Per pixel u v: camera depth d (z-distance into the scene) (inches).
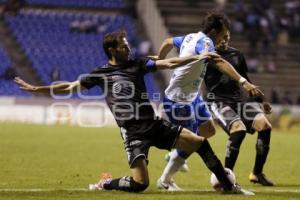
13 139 2645.2
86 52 4736.7
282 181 1494.8
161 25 4805.6
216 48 1359.5
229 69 1122.7
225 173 1175.6
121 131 1184.2
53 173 1558.8
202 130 1333.7
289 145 2667.3
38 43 4714.6
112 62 1208.2
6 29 4776.1
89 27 4889.3
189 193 1182.9
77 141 2642.7
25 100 3895.2
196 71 1256.8
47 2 5054.1
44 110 3882.9
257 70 4771.2
